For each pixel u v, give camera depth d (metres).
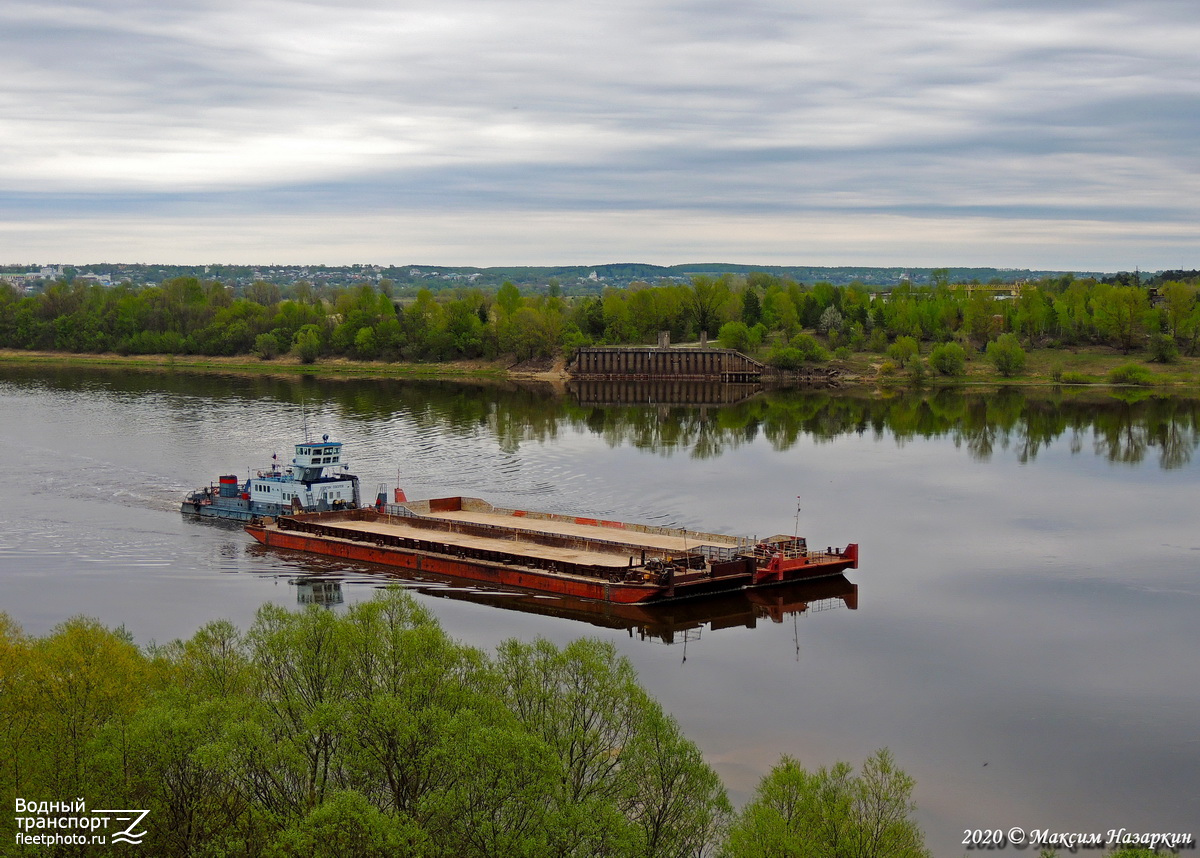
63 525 134.38
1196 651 92.44
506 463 175.50
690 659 89.19
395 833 46.41
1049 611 102.75
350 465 171.38
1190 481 166.25
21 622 95.81
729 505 146.88
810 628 97.56
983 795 67.25
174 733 50.84
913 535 131.62
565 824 47.53
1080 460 185.12
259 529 128.00
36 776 51.66
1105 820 64.50
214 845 49.16
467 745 49.84
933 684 84.56
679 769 52.25
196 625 95.56
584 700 56.22
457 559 111.94
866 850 48.00
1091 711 79.75
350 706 53.31
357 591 107.94
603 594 101.25
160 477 163.12
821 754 72.06
